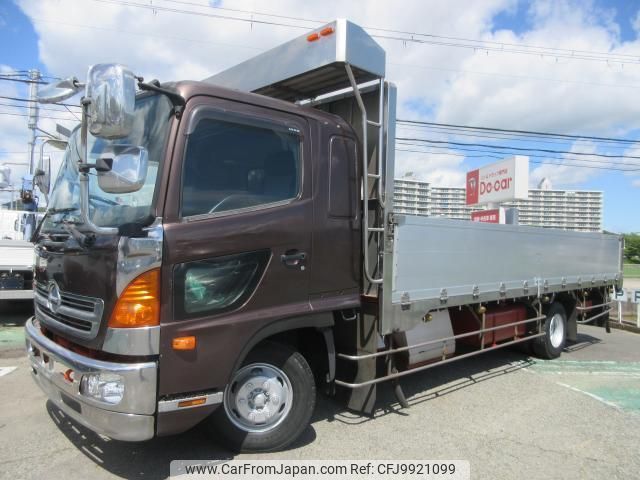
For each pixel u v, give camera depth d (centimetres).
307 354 443
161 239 309
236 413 374
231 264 344
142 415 301
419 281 475
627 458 401
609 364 738
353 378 453
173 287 314
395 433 436
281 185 382
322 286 404
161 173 318
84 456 373
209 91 346
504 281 617
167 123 328
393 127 443
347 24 401
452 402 529
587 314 873
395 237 443
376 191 444
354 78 445
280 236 372
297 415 389
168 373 311
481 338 598
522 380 627
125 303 301
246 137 363
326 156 414
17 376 585
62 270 352
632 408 527
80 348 331
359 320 448
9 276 820
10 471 349
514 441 429
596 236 849
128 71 279
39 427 427
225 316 340
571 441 434
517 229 642
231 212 348
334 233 413
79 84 321
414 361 489
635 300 1185
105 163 284
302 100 520
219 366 334
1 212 999
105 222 336
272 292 368
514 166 1260
